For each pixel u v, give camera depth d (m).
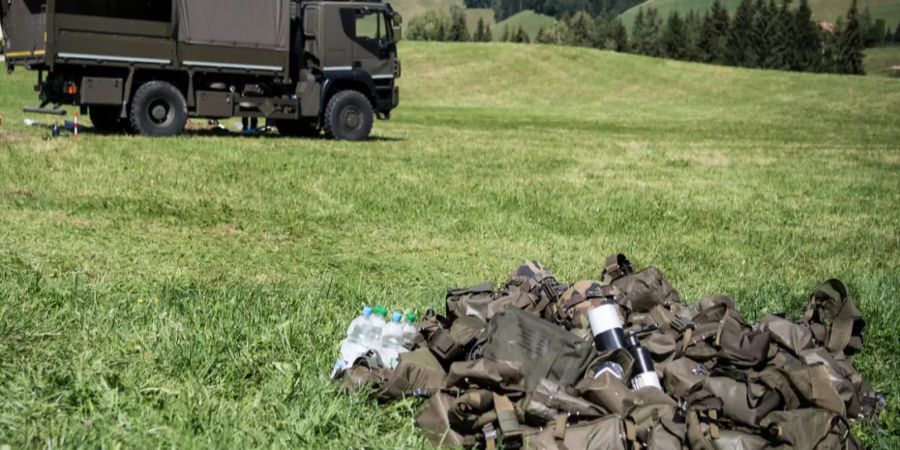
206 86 24.48
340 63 26.16
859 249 13.10
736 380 5.00
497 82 74.75
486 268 10.71
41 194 13.70
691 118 57.41
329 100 26.06
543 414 4.57
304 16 26.02
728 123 52.97
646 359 5.05
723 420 4.79
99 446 4.35
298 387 5.29
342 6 25.95
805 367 4.99
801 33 147.38
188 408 4.86
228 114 24.66
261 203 14.37
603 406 4.62
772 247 13.00
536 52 83.06
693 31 151.38
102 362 5.50
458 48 83.81
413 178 18.11
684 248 12.59
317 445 4.66
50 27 21.95
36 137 21.19
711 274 10.77
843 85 75.38
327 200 15.01
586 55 83.50
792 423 4.60
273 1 24.67
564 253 11.78
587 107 66.00
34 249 9.80
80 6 22.25
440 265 10.80
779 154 30.41
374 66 26.72
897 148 36.00
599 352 5.15
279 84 25.50
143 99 23.14
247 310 7.17
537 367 4.86
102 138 21.66
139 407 4.85
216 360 5.77
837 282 6.17
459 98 69.56
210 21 23.91
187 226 12.23
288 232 12.39
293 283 9.12
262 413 4.96
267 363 5.82
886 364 6.83
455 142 28.80
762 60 146.62
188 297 7.57
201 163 18.08
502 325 5.09
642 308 6.21
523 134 36.50
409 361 5.29
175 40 23.53
